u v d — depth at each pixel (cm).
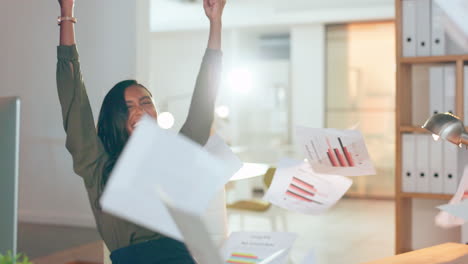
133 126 136
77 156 134
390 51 816
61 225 504
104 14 482
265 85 891
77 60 134
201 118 139
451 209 111
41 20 517
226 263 107
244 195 642
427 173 337
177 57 934
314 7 750
